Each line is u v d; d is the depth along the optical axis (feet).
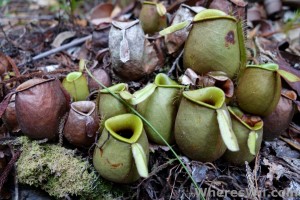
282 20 2.17
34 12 2.52
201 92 1.04
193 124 1.01
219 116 0.96
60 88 1.10
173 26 1.16
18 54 1.66
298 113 1.37
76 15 2.13
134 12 1.92
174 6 1.61
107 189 1.09
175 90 1.09
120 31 1.19
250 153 1.11
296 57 1.60
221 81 1.12
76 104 1.09
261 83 1.10
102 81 1.26
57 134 1.13
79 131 1.07
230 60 1.12
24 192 1.14
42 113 1.06
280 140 1.33
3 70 1.32
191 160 1.12
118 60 1.23
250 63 1.42
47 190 1.11
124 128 1.04
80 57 1.62
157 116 1.08
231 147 0.92
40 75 1.24
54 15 2.25
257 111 1.15
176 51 1.33
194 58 1.15
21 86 1.06
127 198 1.09
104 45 1.53
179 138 1.06
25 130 1.10
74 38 1.82
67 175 1.08
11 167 1.13
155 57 1.30
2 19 2.19
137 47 1.21
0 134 1.24
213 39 1.10
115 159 0.97
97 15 2.05
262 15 2.15
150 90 1.06
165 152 1.14
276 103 1.14
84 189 1.07
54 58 1.65
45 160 1.09
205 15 1.12
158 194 1.12
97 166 1.02
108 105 1.10
